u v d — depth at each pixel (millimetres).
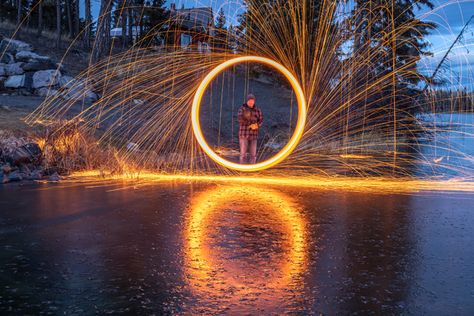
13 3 56094
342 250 4609
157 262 4203
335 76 14898
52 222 5715
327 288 3580
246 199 7348
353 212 6438
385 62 16375
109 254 4438
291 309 3180
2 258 4301
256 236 5121
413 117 17969
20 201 7039
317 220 5930
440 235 5219
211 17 13773
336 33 14641
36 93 19609
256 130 11820
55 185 8625
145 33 35375
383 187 8719
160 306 3225
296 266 4105
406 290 3547
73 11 60188
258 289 3555
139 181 9273
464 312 3152
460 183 9359
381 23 15133
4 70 20266
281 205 6887
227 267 4074
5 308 3184
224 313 3109
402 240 4996
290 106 26562
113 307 3205
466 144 18297
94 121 14766
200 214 6211
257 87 30375
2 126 11594
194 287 3594
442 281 3748
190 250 4578
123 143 13328
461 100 16859
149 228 5438
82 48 35375
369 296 3424
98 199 7238
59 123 11211
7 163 9664
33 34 36812
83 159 10547
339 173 10836
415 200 7387
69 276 3828
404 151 15547
